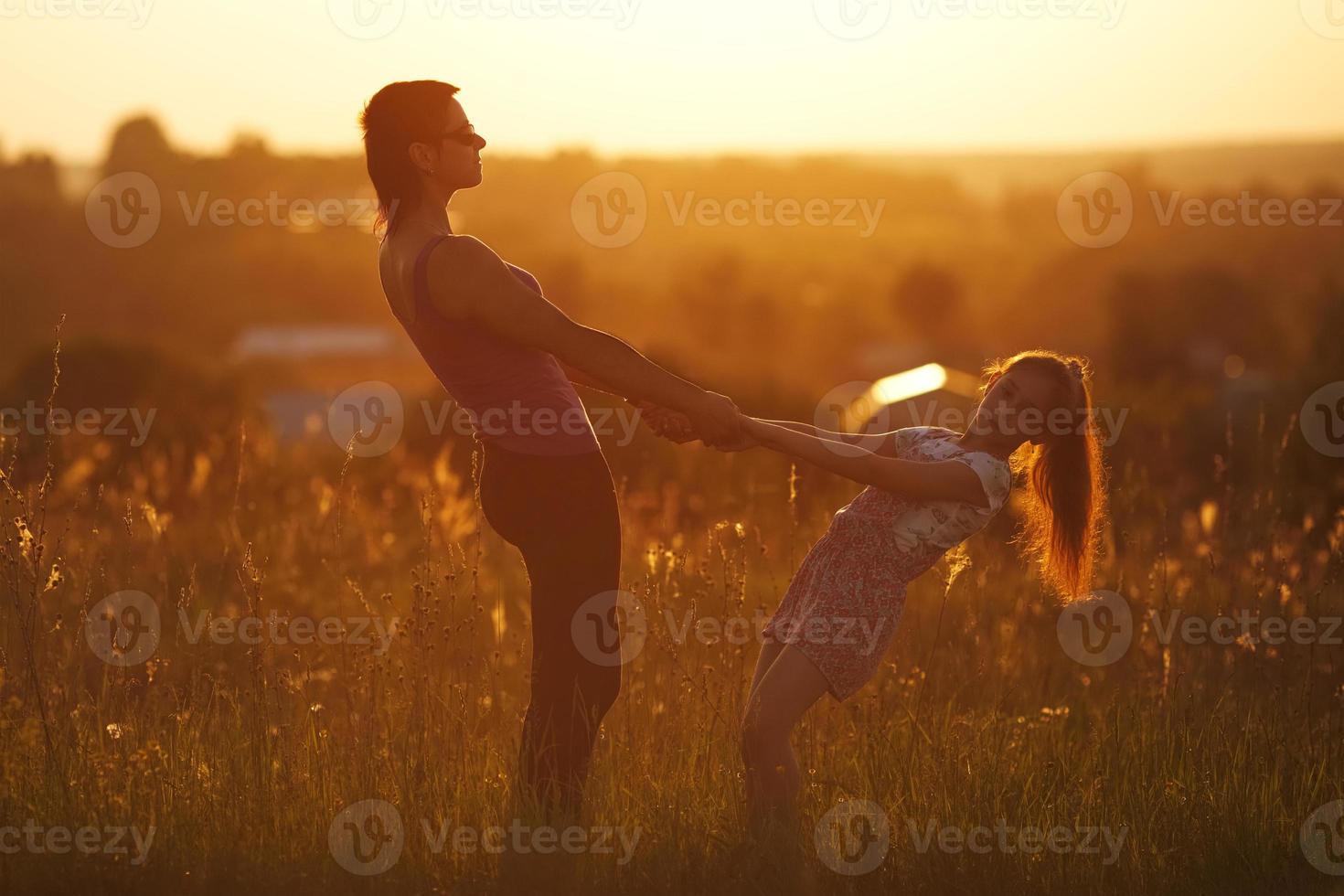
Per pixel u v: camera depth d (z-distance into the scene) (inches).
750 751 362.0
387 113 357.4
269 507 768.9
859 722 451.8
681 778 397.1
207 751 405.4
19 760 373.7
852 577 370.0
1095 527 401.1
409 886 342.3
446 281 345.1
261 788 373.4
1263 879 373.4
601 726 430.9
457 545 533.0
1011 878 362.0
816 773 408.8
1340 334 1145.4
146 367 2116.1
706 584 488.1
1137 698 479.2
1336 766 432.8
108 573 504.1
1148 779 421.4
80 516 629.6
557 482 356.8
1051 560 405.4
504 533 368.2
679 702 443.8
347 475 976.3
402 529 795.4
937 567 609.0
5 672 414.9
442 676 445.1
